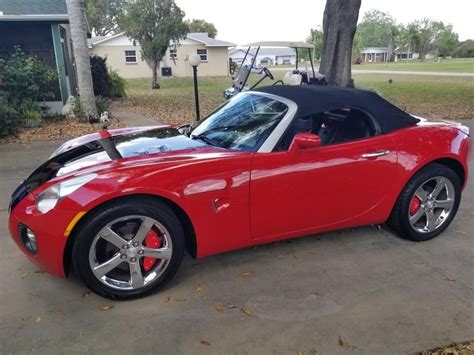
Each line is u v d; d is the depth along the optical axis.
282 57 69.94
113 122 10.18
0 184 5.20
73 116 10.55
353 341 2.26
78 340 2.26
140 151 2.91
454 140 3.44
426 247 3.37
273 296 2.67
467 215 4.04
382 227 3.72
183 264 3.07
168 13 21.78
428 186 3.44
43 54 11.40
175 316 2.47
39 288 2.75
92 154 2.92
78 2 9.39
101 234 2.46
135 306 2.57
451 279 2.89
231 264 3.07
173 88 22.34
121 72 29.78
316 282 2.84
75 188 2.42
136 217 2.51
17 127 8.63
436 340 2.27
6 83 9.66
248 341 2.26
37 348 2.20
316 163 2.91
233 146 2.98
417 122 3.45
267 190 2.80
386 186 3.21
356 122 3.18
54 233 2.40
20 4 11.78
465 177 3.58
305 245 3.37
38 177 2.77
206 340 2.27
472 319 2.45
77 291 2.72
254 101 3.38
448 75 29.03
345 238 3.50
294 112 2.97
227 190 2.69
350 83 11.24
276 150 2.87
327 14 11.11
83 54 9.73
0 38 11.12
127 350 2.19
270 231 2.94
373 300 2.64
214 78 29.52
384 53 85.25
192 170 2.60
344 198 3.09
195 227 2.67
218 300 2.63
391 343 2.25
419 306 2.58
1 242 3.44
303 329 2.36
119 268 2.62
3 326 2.37
